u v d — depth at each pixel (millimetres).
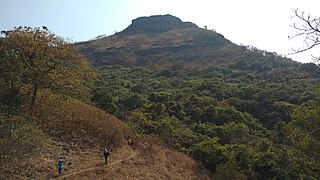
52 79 28766
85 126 30141
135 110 52875
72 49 30469
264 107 60875
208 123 52531
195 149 39688
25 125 18797
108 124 32375
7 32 28297
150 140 36625
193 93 70312
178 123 50344
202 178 33500
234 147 38656
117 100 54812
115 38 190000
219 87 75375
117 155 28875
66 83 29938
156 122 45031
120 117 46250
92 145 28594
